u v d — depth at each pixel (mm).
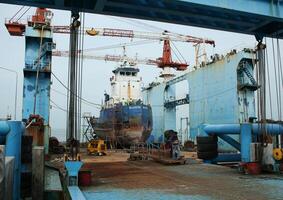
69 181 12000
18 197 12250
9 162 10898
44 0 14188
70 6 14180
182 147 49844
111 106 54625
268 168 16812
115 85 57438
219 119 44688
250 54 41031
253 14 15422
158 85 64188
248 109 40781
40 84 30797
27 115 30156
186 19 16656
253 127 17828
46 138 27500
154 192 11289
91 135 60375
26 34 30875
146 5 15023
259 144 17094
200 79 49938
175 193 11125
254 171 16531
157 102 64000
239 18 16828
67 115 13352
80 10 14430
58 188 13648
